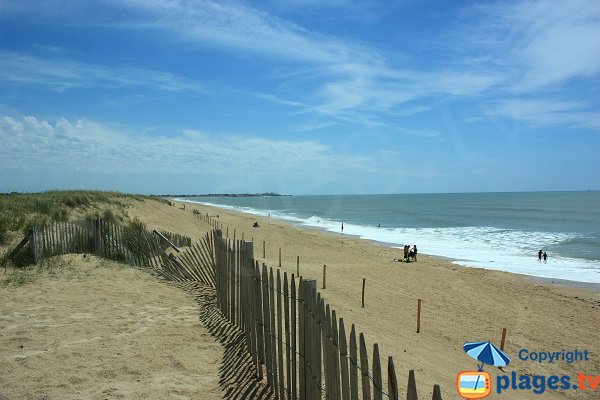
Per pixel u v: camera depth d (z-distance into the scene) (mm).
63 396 4965
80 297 9211
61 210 19594
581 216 74375
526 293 18844
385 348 9086
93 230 13547
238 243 7180
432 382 7266
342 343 3791
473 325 13422
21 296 8969
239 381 5602
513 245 38656
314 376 4289
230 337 7082
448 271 23922
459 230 53188
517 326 13570
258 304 5805
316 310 4270
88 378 5465
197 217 46562
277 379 5250
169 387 5328
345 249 32844
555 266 27812
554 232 50219
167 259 12820
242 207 101125
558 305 16750
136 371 5754
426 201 143375
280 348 5125
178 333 7336
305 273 19703
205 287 11125
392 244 38844
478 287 19781
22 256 11625
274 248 30391
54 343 6559
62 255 12555
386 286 18547
